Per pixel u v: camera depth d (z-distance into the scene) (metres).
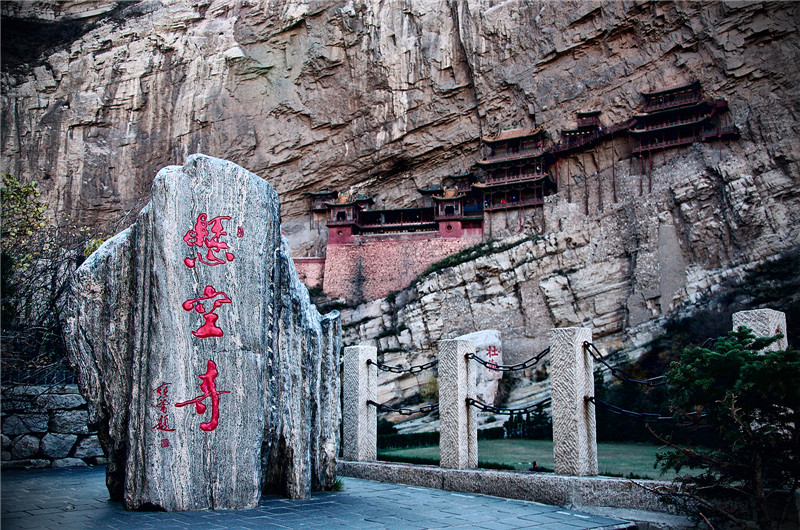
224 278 7.48
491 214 39.97
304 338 8.39
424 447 19.94
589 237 35.34
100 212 44.53
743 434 5.84
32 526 5.91
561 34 38.53
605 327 32.62
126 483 6.96
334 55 44.03
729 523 6.30
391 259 41.00
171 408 7.03
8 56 45.59
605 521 6.73
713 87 33.75
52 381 12.66
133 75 45.78
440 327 36.81
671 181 33.31
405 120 43.56
